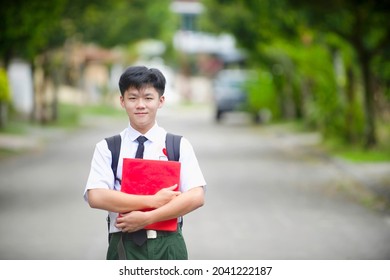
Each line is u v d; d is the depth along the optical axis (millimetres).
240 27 43031
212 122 52719
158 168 5363
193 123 51531
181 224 5680
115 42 57406
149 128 5555
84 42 53344
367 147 27047
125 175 5367
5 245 12164
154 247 5473
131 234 5488
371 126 27156
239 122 52656
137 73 5461
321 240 12531
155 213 5273
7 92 33281
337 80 29562
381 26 26734
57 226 13969
